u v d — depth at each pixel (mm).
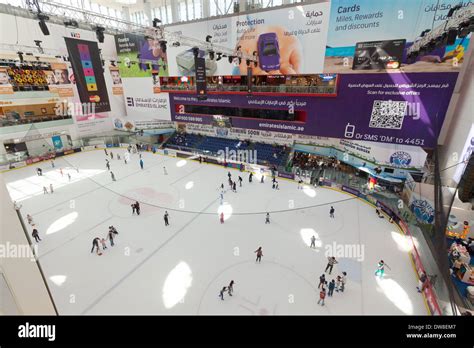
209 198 22234
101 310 11367
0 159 29453
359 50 20141
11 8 11750
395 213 18234
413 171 19672
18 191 23688
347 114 22250
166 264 14352
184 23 27500
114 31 17641
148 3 34531
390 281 13031
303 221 18672
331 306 11562
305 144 28500
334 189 23781
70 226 18047
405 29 18125
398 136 20484
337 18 20281
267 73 24562
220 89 28469
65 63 32594
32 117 33250
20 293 3594
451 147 18422
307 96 23656
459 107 17875
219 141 34312
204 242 16297
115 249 15633
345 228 17750
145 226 18094
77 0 31594
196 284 12906
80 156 34344
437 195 15500
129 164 31219
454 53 17109
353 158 23734
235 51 24062
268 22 23203
